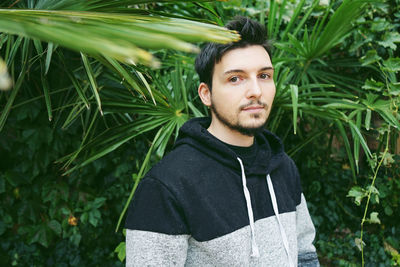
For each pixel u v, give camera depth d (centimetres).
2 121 118
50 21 22
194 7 183
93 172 212
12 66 120
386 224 237
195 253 88
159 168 88
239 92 86
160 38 22
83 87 174
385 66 192
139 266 81
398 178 232
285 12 206
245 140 95
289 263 96
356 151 158
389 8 208
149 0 83
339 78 203
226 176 90
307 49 175
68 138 202
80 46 21
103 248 221
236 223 87
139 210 84
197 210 83
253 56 86
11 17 25
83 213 211
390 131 186
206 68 92
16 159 203
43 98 195
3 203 204
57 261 210
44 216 214
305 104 166
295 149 198
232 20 89
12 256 206
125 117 190
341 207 241
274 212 98
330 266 237
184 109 181
